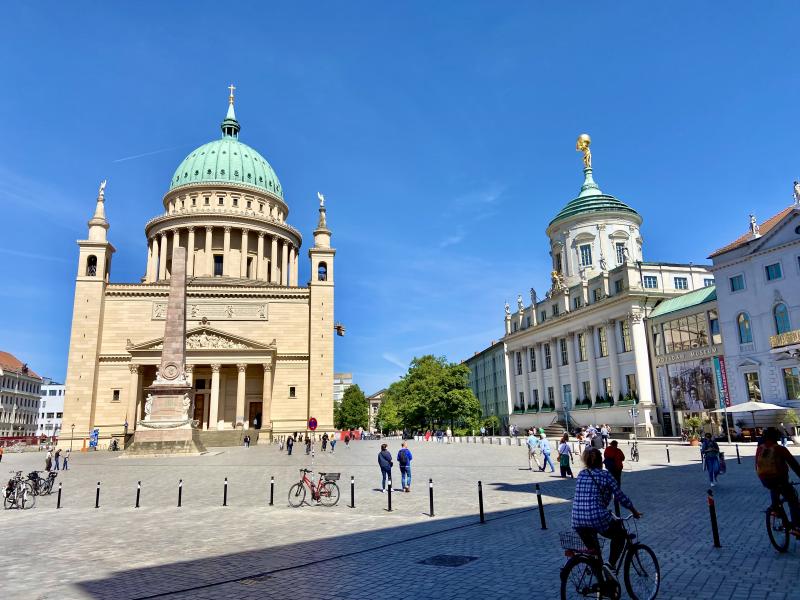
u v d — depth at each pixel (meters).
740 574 9.16
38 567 11.38
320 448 56.09
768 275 45.03
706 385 51.22
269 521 16.36
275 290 79.94
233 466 35.16
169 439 43.88
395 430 135.88
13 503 20.55
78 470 35.03
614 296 61.88
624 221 76.19
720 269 48.94
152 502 20.92
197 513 18.17
